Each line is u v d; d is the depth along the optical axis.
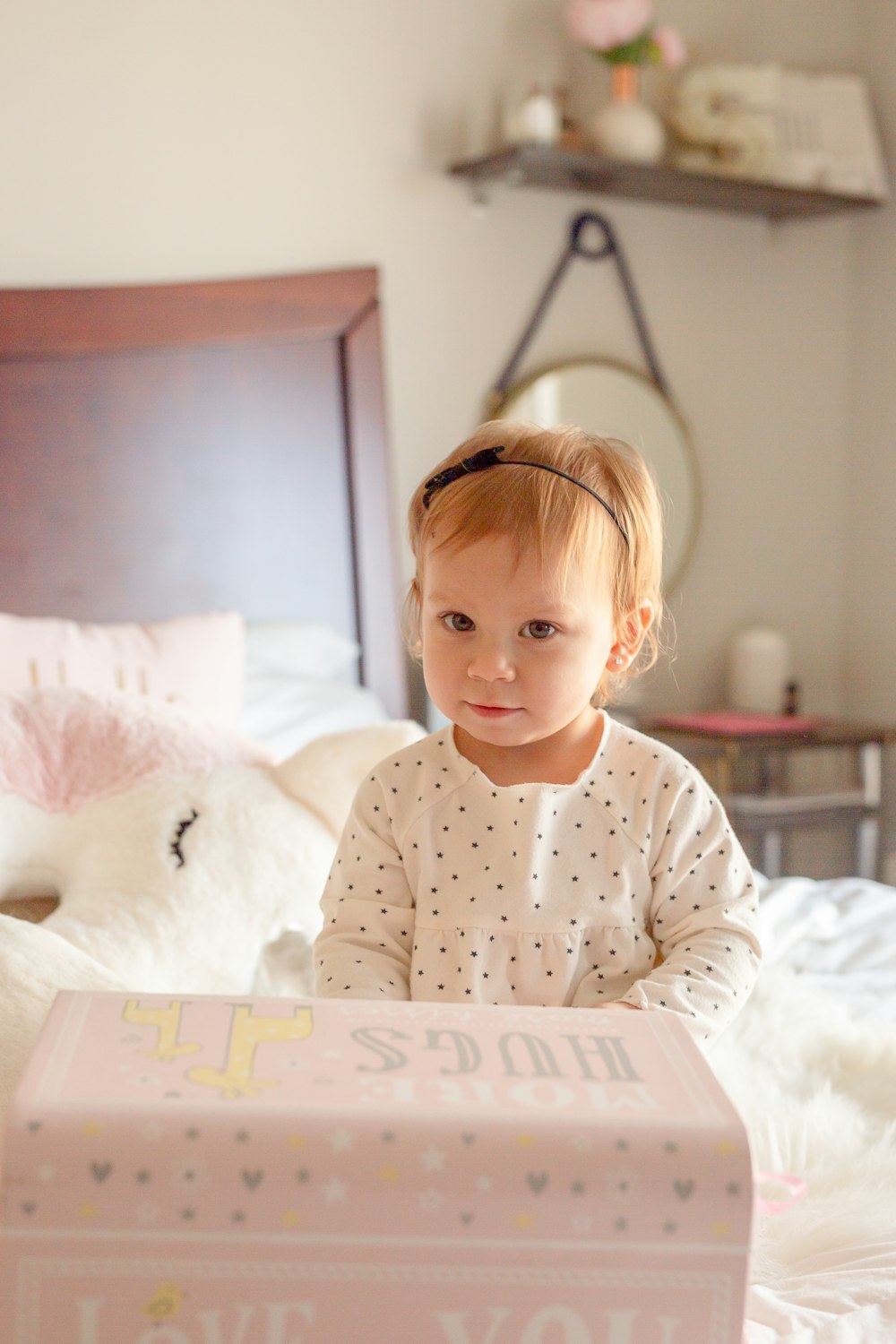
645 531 0.86
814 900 1.69
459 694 0.79
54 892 1.10
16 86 2.12
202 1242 0.45
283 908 1.05
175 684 1.66
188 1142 0.45
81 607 2.12
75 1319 0.44
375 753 1.13
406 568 2.53
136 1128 0.45
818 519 3.03
